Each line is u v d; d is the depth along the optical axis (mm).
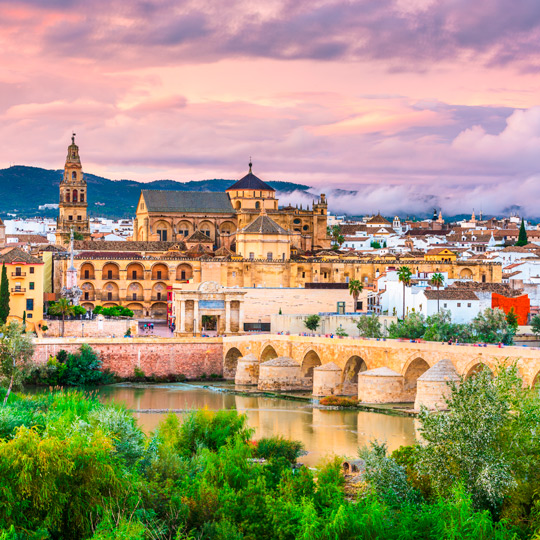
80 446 94062
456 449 99438
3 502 87750
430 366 181875
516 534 88188
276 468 118062
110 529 87000
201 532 94312
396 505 99125
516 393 104625
